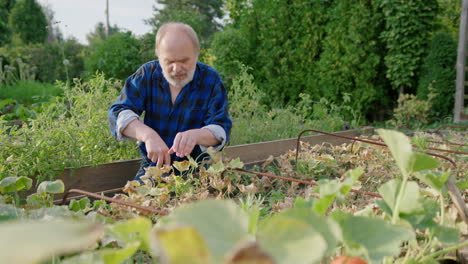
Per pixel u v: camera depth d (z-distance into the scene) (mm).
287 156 2211
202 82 1948
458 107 5770
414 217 520
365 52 5922
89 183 1903
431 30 6082
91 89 2539
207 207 293
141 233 407
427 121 5688
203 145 1760
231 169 1594
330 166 1965
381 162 1958
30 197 1058
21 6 20109
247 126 3273
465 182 720
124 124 1758
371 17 5965
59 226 217
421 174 570
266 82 6469
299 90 6352
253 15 6691
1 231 207
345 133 3617
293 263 247
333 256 562
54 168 1779
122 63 6766
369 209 652
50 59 10766
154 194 1223
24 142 1801
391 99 6562
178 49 1737
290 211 359
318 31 6238
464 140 2889
